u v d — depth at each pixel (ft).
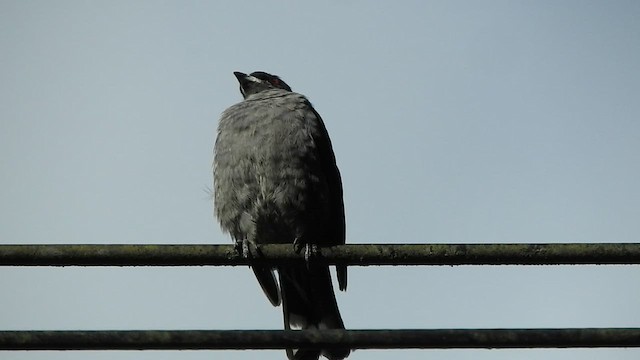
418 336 30.25
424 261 32.35
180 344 30.09
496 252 31.81
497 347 30.17
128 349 30.07
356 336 30.42
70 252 31.68
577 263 31.53
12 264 31.48
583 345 29.99
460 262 32.12
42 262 31.55
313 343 30.17
